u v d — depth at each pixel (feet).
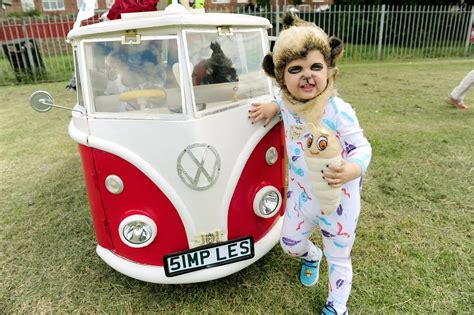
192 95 5.85
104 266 8.37
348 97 22.31
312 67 5.16
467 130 15.29
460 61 36.11
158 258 6.66
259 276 7.70
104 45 6.16
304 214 6.07
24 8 73.31
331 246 5.98
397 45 40.60
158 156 6.01
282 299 7.09
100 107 6.38
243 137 6.46
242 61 6.84
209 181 6.11
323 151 4.86
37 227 10.02
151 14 6.46
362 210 9.86
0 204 11.28
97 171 6.45
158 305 7.15
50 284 7.89
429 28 40.09
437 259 7.93
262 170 6.89
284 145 7.38
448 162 12.37
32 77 32.63
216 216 6.38
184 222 6.30
